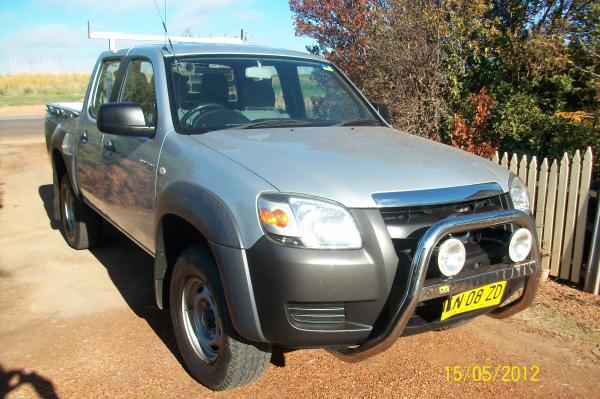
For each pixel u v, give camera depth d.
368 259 2.74
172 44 4.39
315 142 3.50
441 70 7.80
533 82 7.38
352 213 2.78
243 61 4.32
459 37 7.59
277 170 2.95
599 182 5.01
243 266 2.78
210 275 3.04
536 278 3.16
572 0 7.47
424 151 3.54
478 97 7.14
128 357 3.74
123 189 4.20
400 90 7.79
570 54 7.36
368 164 3.11
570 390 3.42
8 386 3.38
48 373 3.53
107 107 3.72
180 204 3.18
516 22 7.88
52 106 6.49
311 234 2.71
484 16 8.03
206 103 3.93
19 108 29.17
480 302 3.04
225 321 2.98
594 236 4.73
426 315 2.98
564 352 3.87
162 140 3.67
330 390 3.37
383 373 3.57
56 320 4.29
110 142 4.41
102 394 3.31
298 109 4.33
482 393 3.37
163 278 3.65
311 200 2.76
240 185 2.89
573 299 4.71
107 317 4.34
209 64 4.14
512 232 3.12
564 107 7.43
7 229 6.82
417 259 2.67
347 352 2.91
